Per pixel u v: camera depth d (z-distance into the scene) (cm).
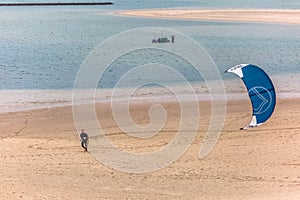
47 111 11931
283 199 5850
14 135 9800
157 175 7006
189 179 6812
